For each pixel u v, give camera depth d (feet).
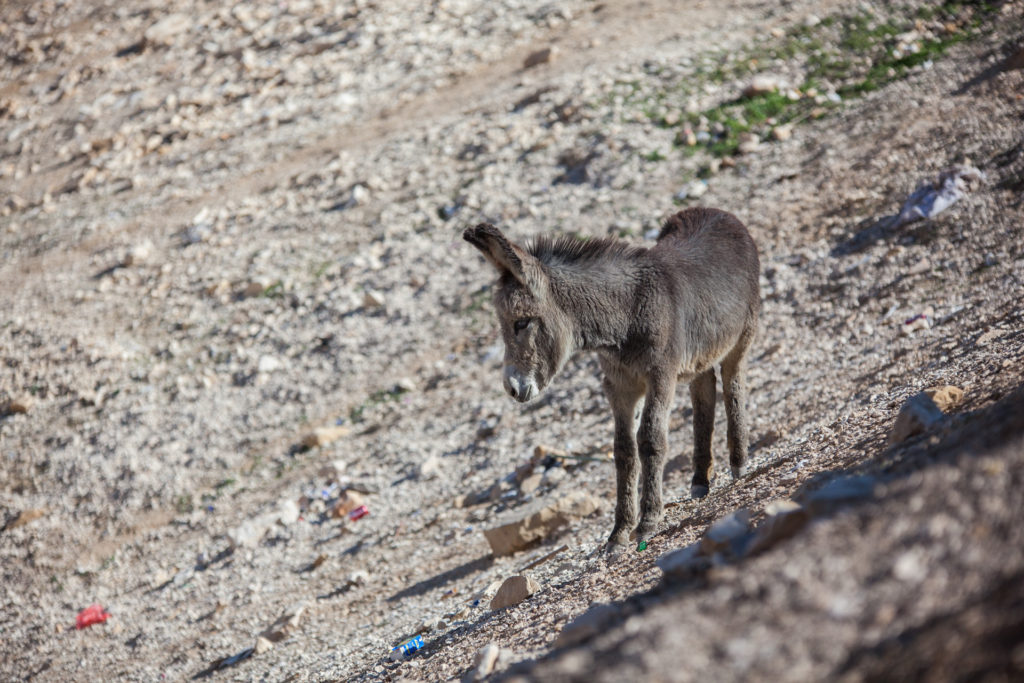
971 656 22.62
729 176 177.06
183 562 133.80
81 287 213.46
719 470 88.33
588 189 187.62
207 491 150.30
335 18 308.19
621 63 224.33
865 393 88.38
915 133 159.02
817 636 25.05
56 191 264.93
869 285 122.72
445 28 286.66
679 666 25.38
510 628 62.44
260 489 145.89
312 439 151.94
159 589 128.98
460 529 113.91
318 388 166.71
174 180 253.03
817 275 132.16
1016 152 135.13
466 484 126.52
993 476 28.84
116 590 132.57
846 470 53.57
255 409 166.30
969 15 195.93
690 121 195.72
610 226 172.76
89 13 356.18
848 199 149.69
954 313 101.14
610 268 65.92
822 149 171.22
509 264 61.31
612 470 110.11
